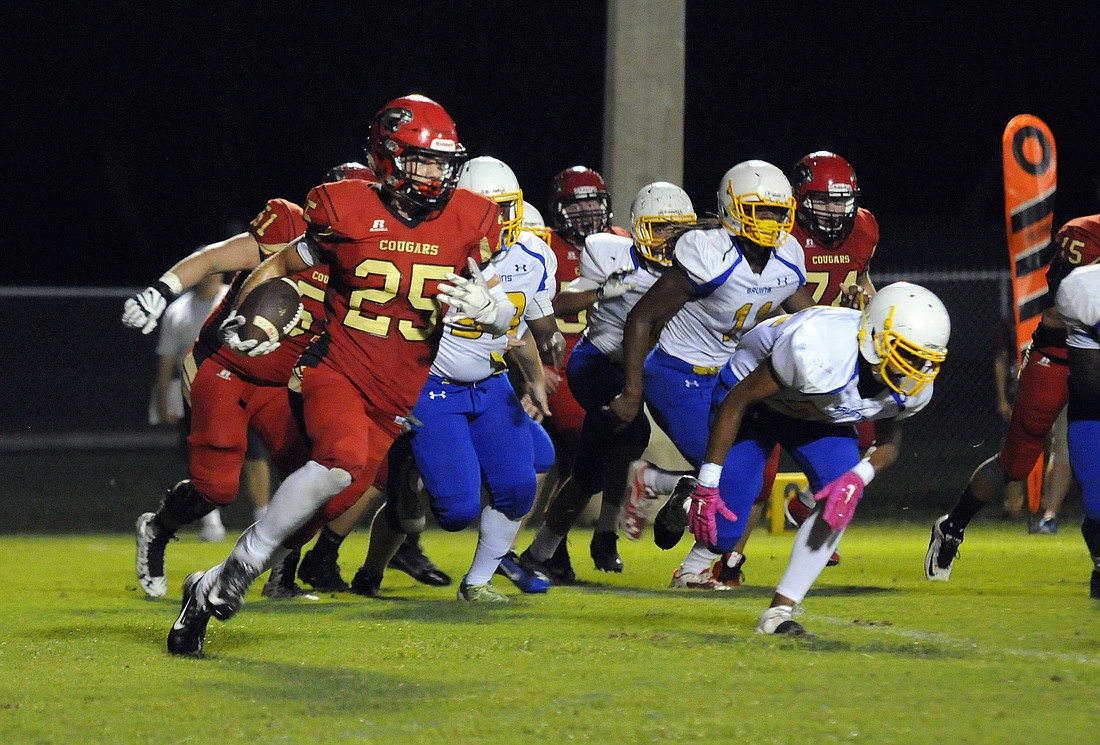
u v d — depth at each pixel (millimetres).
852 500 14711
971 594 19688
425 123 14008
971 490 20672
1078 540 29141
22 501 41375
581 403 21188
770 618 15375
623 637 15273
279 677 13156
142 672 13453
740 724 11016
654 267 20688
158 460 54562
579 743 10531
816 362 14531
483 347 17844
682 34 34156
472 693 12328
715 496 14984
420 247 14305
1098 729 10789
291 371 17484
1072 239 19594
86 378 66500
